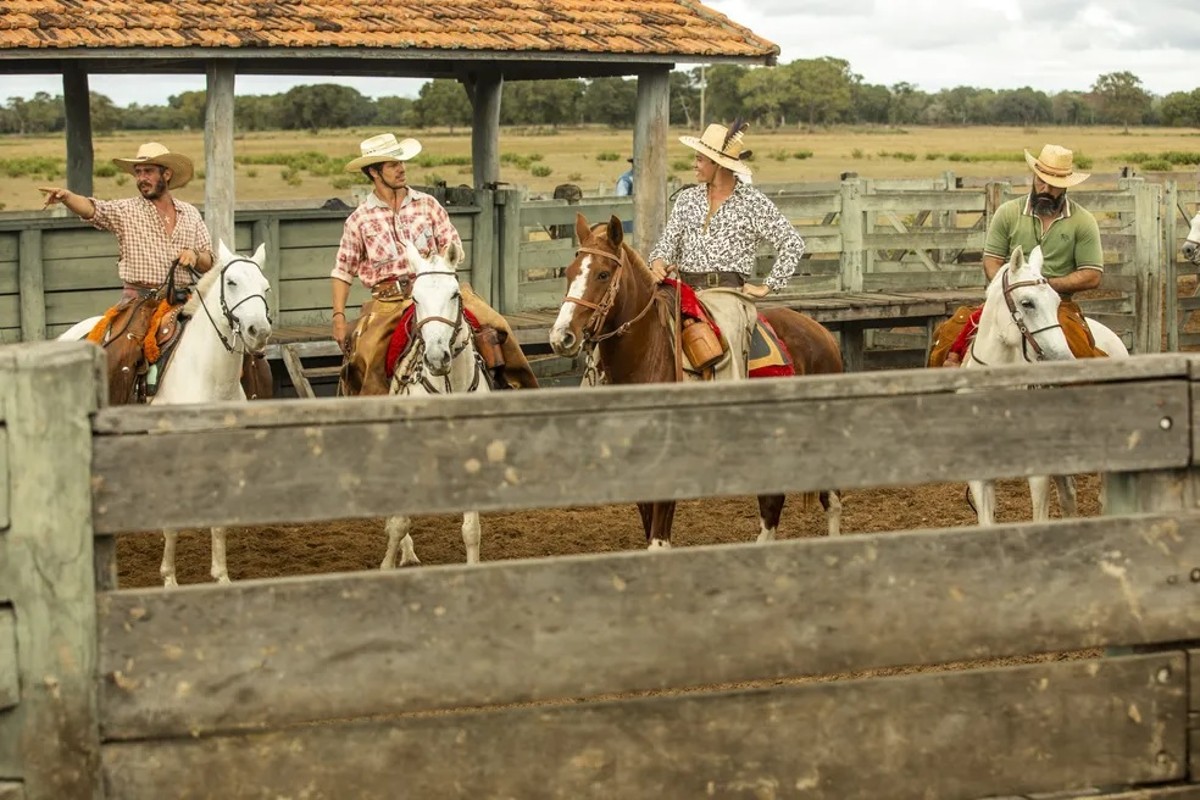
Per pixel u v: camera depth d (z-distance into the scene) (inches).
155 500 117.2
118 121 6131.9
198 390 310.5
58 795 117.1
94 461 116.2
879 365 582.9
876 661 129.9
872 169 3250.5
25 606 115.5
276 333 459.2
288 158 3284.9
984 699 132.0
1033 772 133.4
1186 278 816.3
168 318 316.2
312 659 120.0
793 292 580.7
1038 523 132.3
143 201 338.0
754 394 126.2
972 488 280.7
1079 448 132.5
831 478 128.1
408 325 308.8
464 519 299.4
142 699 117.7
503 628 123.0
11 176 2728.8
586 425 123.6
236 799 119.9
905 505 401.7
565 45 469.7
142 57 415.5
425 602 121.6
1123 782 135.3
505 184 569.6
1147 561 134.0
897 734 130.6
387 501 120.7
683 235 320.2
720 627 126.7
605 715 125.0
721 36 511.8
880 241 598.5
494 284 517.3
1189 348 637.9
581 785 125.0
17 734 116.3
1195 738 136.1
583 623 124.3
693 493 125.7
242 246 466.3
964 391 130.2
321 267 481.7
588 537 369.1
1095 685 133.9
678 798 126.9
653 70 499.8
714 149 311.3
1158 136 6776.6
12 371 113.5
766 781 128.4
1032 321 280.8
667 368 303.6
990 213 615.2
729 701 127.3
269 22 438.6
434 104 6013.8
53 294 435.8
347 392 335.6
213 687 118.7
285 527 383.2
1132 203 592.4
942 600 130.6
